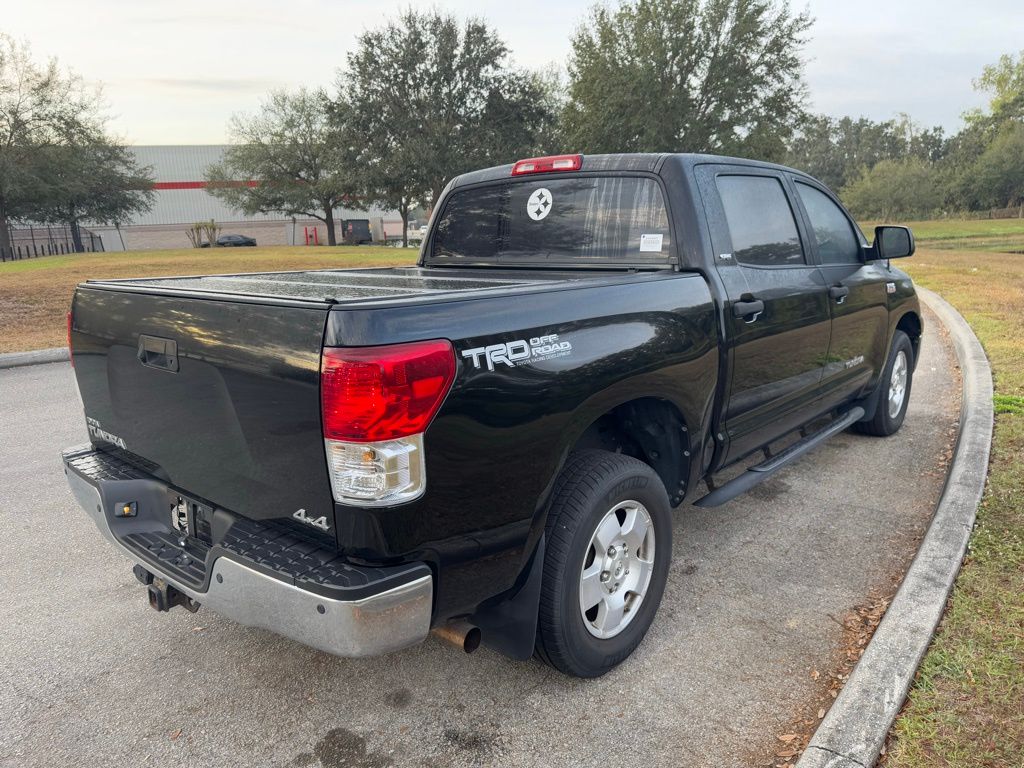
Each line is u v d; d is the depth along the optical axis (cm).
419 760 243
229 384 229
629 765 238
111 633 323
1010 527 368
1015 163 7062
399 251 3275
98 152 5094
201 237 6750
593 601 274
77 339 303
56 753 249
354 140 4166
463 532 223
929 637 277
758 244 378
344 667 296
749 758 239
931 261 2305
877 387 540
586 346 256
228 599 226
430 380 205
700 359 313
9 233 5197
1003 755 222
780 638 308
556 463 247
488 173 402
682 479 327
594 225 358
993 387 636
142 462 285
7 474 521
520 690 279
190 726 262
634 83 3603
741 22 3638
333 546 214
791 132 3822
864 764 216
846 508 443
